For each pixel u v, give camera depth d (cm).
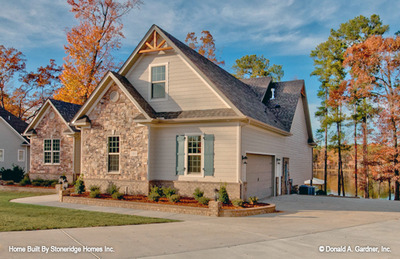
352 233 977
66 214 1195
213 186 1512
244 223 1110
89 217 1140
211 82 1568
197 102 1611
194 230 977
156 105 1706
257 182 1798
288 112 2483
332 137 3538
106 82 1709
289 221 1170
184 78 1653
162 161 1633
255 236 909
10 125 3148
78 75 3170
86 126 1764
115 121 1691
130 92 1658
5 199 1714
